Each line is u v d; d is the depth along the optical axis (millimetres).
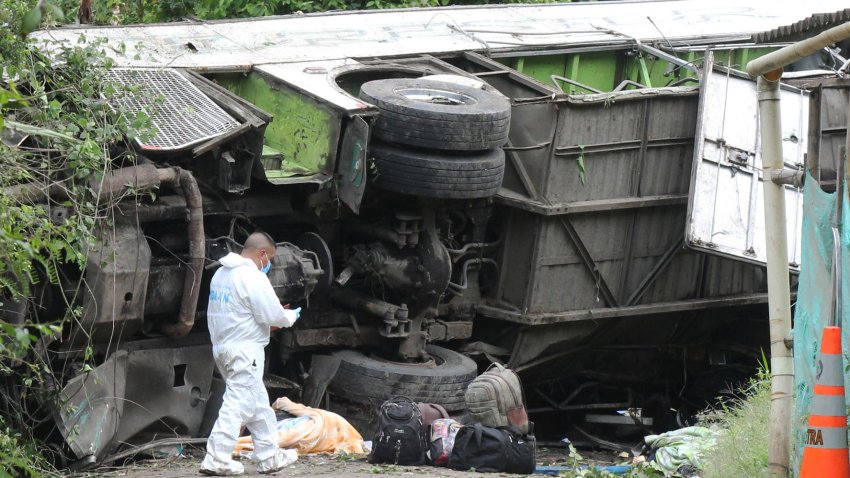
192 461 22359
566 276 28641
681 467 19734
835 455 13852
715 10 37000
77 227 18969
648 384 32031
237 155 23391
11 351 17141
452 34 31500
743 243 27406
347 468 20891
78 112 20594
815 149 15750
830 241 14703
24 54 20031
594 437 30844
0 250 16344
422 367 25859
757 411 19859
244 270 19984
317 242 25156
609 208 28328
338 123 24375
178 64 25906
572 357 30281
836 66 34156
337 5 38031
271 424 20250
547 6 35656
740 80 29094
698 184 27406
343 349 26328
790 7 37781
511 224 28469
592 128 27938
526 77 28516
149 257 21500
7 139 19797
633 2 37000
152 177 21281
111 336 21047
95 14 38375
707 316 31047
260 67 26531
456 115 24375
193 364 23391
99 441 21312
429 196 24656
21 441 20531
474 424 21391
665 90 28500
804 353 15461
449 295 28234
